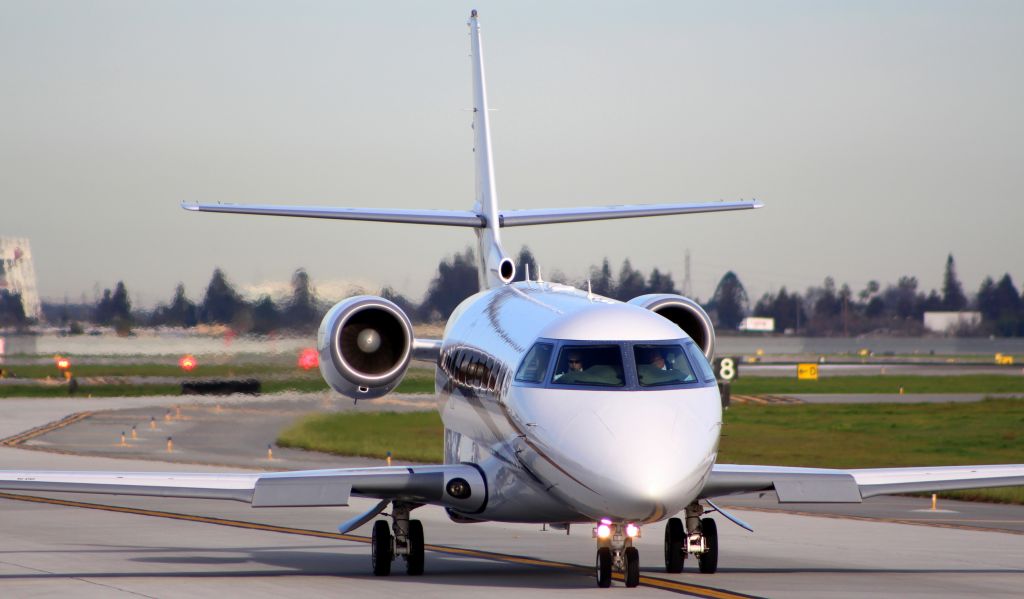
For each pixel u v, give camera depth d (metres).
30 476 52.66
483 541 74.38
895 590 52.75
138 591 52.06
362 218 74.31
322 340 67.25
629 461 47.91
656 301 64.19
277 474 55.16
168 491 53.41
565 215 77.62
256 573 59.03
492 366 57.56
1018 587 54.19
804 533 78.81
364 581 55.84
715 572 58.12
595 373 51.53
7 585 53.88
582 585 53.81
